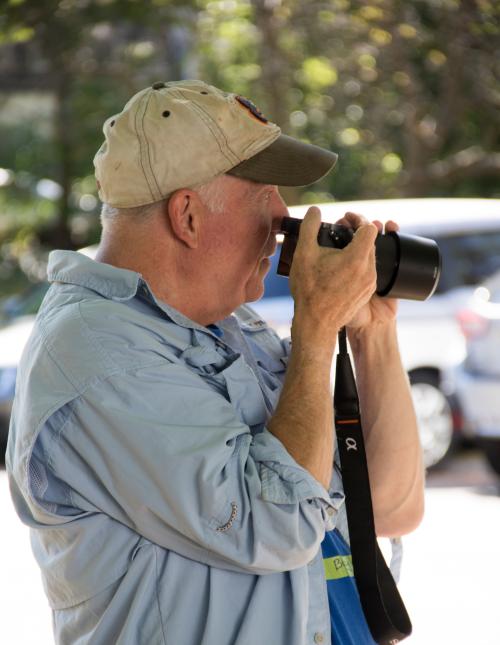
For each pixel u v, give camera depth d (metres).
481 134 39.56
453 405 23.44
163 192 6.28
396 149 41.38
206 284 6.45
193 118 6.27
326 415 6.11
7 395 24.88
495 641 13.91
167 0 36.25
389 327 7.48
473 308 22.06
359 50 35.75
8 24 32.41
